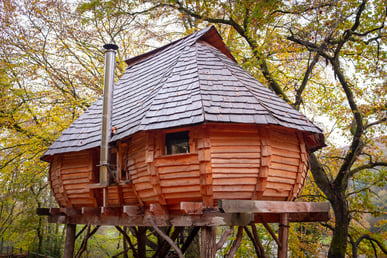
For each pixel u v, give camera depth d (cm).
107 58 742
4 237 2123
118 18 1822
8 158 1675
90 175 744
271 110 642
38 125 1586
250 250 1555
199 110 578
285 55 1525
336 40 1223
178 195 593
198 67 743
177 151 625
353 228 1373
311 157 1277
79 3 1681
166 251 862
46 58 1711
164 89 711
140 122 624
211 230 546
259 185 587
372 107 1344
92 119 872
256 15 1177
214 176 564
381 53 1241
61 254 2203
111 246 2427
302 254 1616
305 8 1162
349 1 1105
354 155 1188
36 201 2166
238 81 712
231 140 587
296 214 818
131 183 673
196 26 1825
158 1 1702
